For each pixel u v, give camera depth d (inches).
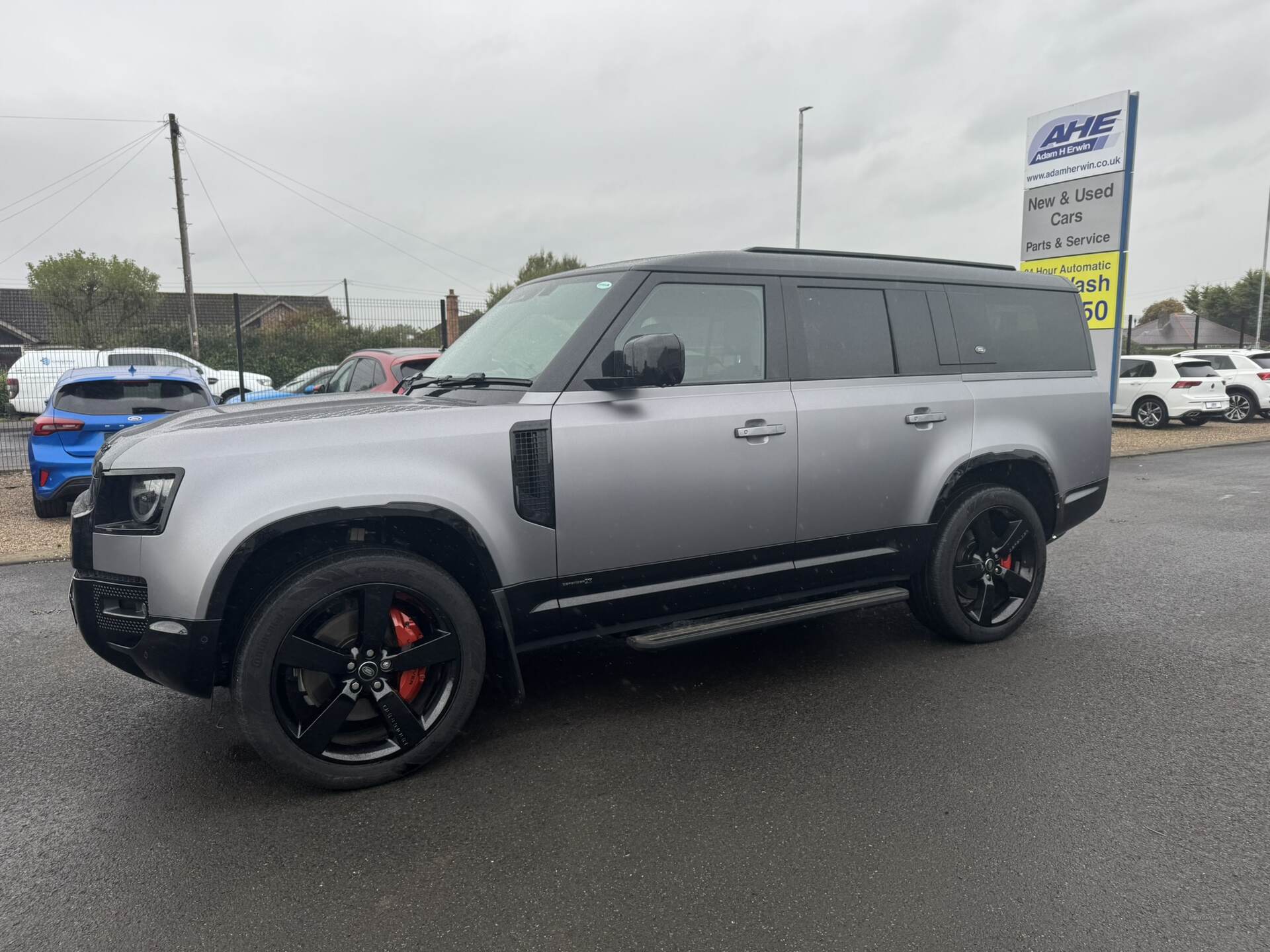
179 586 108.1
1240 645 177.6
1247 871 97.6
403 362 353.7
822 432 151.6
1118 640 181.8
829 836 106.0
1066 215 536.1
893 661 169.9
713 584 145.8
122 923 90.7
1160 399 705.0
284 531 111.3
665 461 136.7
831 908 91.6
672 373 126.0
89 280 1327.5
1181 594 217.6
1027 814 110.5
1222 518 323.9
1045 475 184.4
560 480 128.9
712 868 99.6
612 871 99.3
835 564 158.4
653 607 141.6
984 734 135.3
